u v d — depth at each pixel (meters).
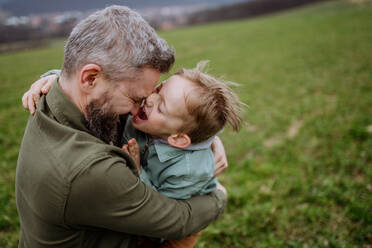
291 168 4.30
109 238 1.25
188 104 1.39
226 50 17.33
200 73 1.51
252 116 6.59
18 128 6.51
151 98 1.42
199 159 1.51
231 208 3.52
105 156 1.06
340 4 36.72
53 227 1.10
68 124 1.17
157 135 1.52
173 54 1.27
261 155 4.81
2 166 4.62
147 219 1.15
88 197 1.03
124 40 1.11
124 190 1.07
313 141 5.05
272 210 3.40
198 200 1.42
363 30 18.12
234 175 4.20
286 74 10.66
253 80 10.20
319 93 8.05
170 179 1.49
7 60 18.50
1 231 3.22
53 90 1.18
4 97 9.47
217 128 1.49
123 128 1.58
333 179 3.90
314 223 3.22
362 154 4.39
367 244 2.92
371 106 6.46
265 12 50.16
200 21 51.06
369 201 3.42
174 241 1.59
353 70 10.08
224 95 1.48
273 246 3.02
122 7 1.19
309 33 19.97
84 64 1.12
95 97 1.17
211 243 3.08
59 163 1.03
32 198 1.08
